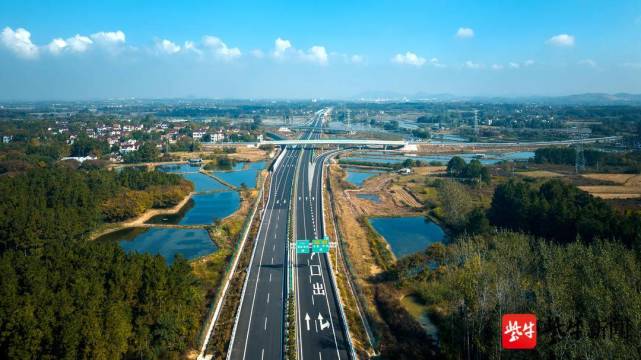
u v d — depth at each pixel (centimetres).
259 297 12519
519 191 19012
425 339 10431
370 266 15112
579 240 13188
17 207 15650
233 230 18712
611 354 7312
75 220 16612
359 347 10144
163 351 9612
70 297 9000
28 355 8044
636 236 13212
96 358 8256
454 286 11388
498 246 13400
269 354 9838
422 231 19625
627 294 8850
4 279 9288
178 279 10706
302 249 13775
